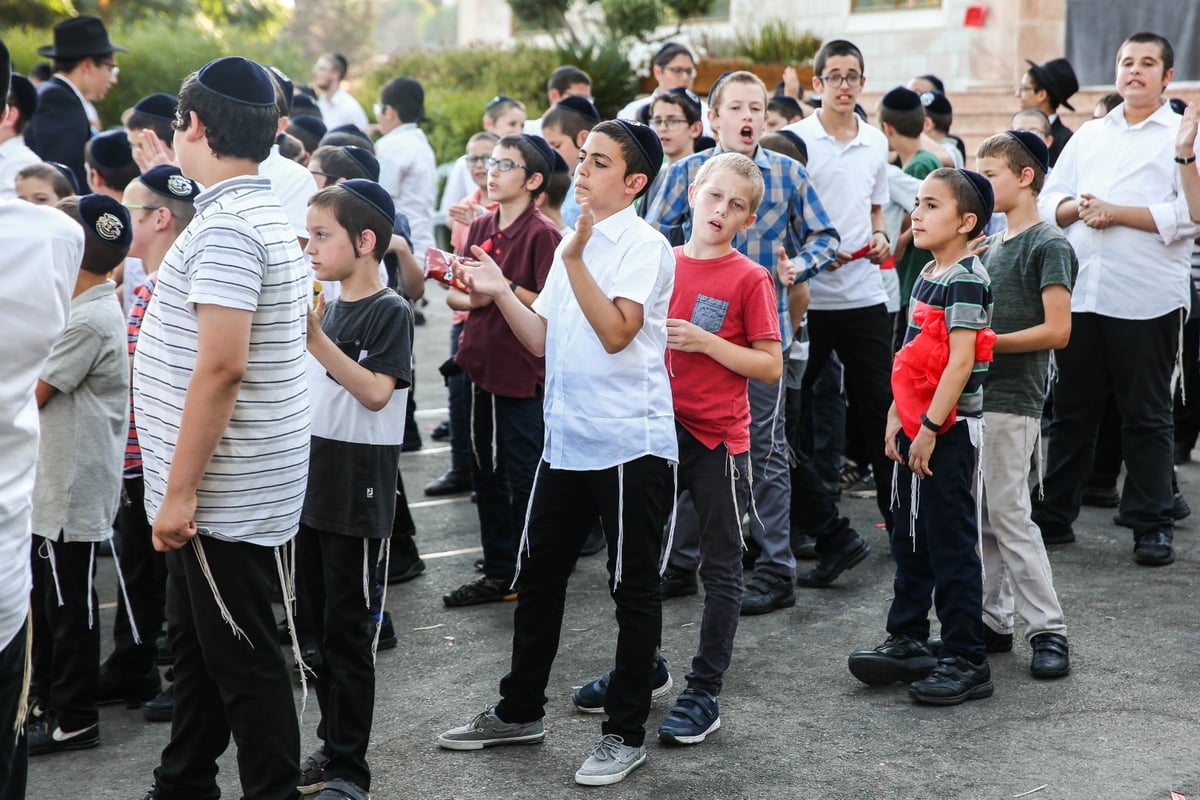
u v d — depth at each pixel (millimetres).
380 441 3400
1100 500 6129
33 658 3811
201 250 2715
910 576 4020
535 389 4840
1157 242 5207
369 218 3510
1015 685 4008
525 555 3516
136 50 14367
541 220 4863
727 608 3668
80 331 3629
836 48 5434
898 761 3471
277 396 2844
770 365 3676
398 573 5164
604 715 3854
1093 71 13758
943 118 7613
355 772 3236
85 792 3445
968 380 3852
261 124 2828
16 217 2078
